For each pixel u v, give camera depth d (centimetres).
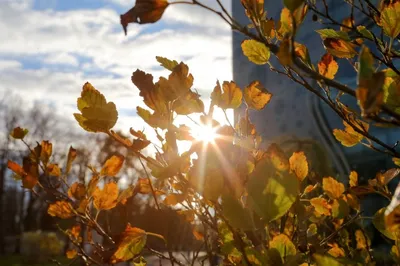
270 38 58
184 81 51
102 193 62
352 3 68
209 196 44
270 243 43
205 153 44
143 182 62
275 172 40
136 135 51
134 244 51
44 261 609
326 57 65
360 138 66
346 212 66
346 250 77
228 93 56
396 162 68
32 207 1516
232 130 56
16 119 1497
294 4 35
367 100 31
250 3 53
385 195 68
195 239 67
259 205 40
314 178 87
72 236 74
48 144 72
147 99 51
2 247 1534
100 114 49
